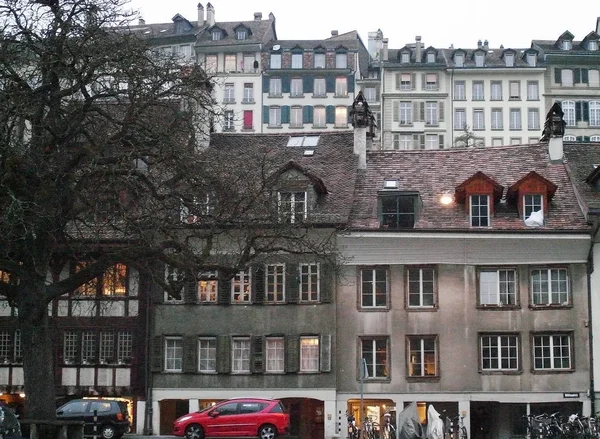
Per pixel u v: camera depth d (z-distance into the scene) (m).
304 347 45.41
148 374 45.78
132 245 31.50
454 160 50.09
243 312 45.75
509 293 45.19
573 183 47.56
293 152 51.50
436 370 44.78
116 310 46.41
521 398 44.41
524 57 112.88
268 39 114.56
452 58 113.19
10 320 46.06
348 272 45.44
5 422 29.20
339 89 111.62
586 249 44.66
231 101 111.38
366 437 40.62
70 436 31.53
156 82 30.97
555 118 49.72
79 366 46.22
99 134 30.70
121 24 31.06
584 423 39.91
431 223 45.66
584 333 44.53
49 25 29.80
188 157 31.33
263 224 33.38
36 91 29.38
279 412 39.78
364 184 48.56
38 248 30.81
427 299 45.25
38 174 29.31
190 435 39.66
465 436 42.12
